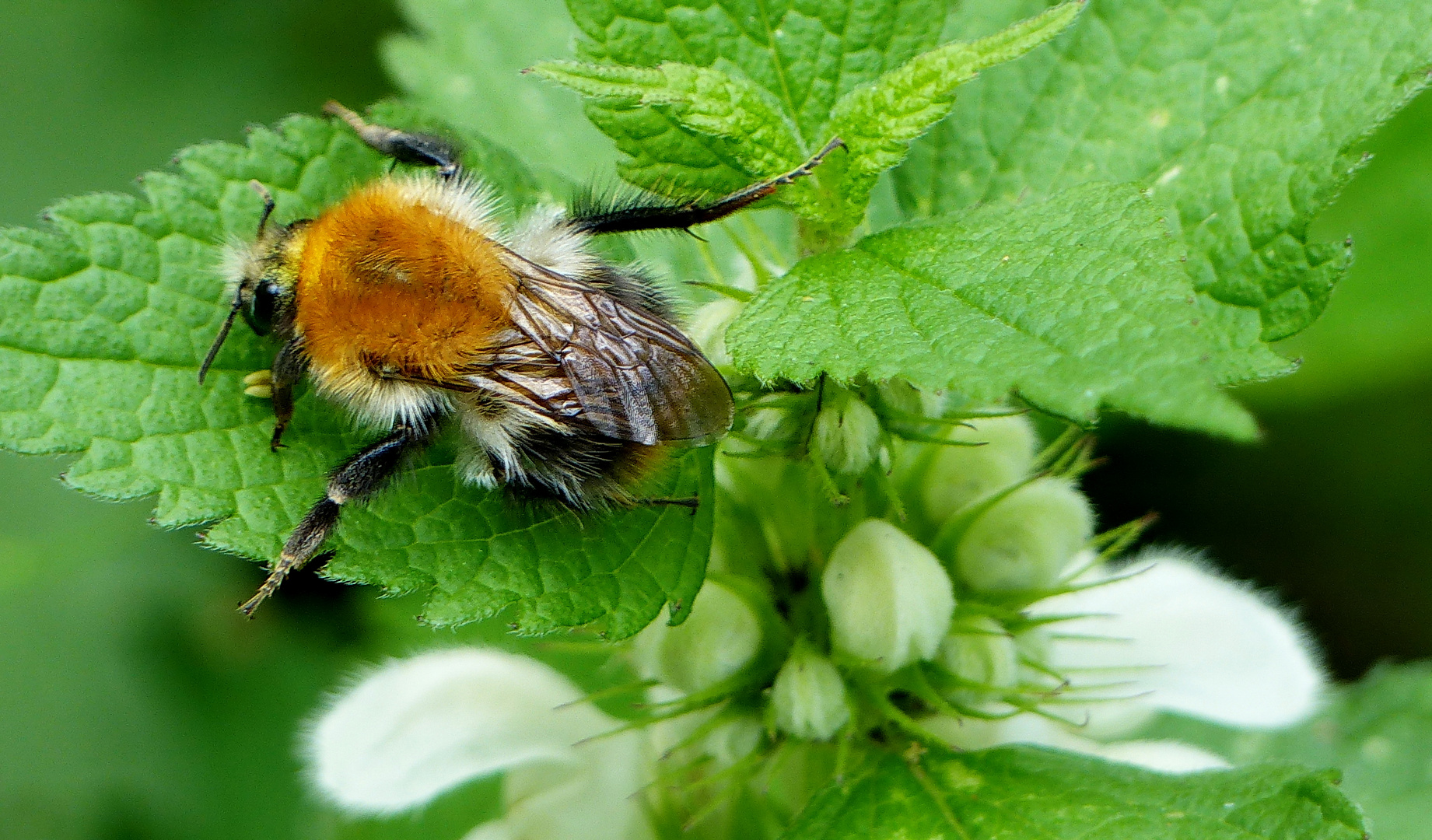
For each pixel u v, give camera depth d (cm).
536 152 16
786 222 15
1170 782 14
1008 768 14
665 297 15
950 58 14
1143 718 15
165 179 14
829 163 14
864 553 14
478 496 14
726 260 15
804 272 13
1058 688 14
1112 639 15
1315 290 14
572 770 15
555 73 13
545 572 14
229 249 14
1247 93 14
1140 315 13
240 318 14
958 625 14
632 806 15
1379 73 14
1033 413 15
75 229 14
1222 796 14
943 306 13
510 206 15
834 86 14
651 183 14
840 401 14
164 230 14
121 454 14
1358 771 17
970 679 14
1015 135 15
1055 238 13
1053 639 15
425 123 15
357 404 14
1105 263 13
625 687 14
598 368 14
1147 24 14
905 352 13
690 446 14
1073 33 15
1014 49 13
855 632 14
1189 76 14
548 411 14
